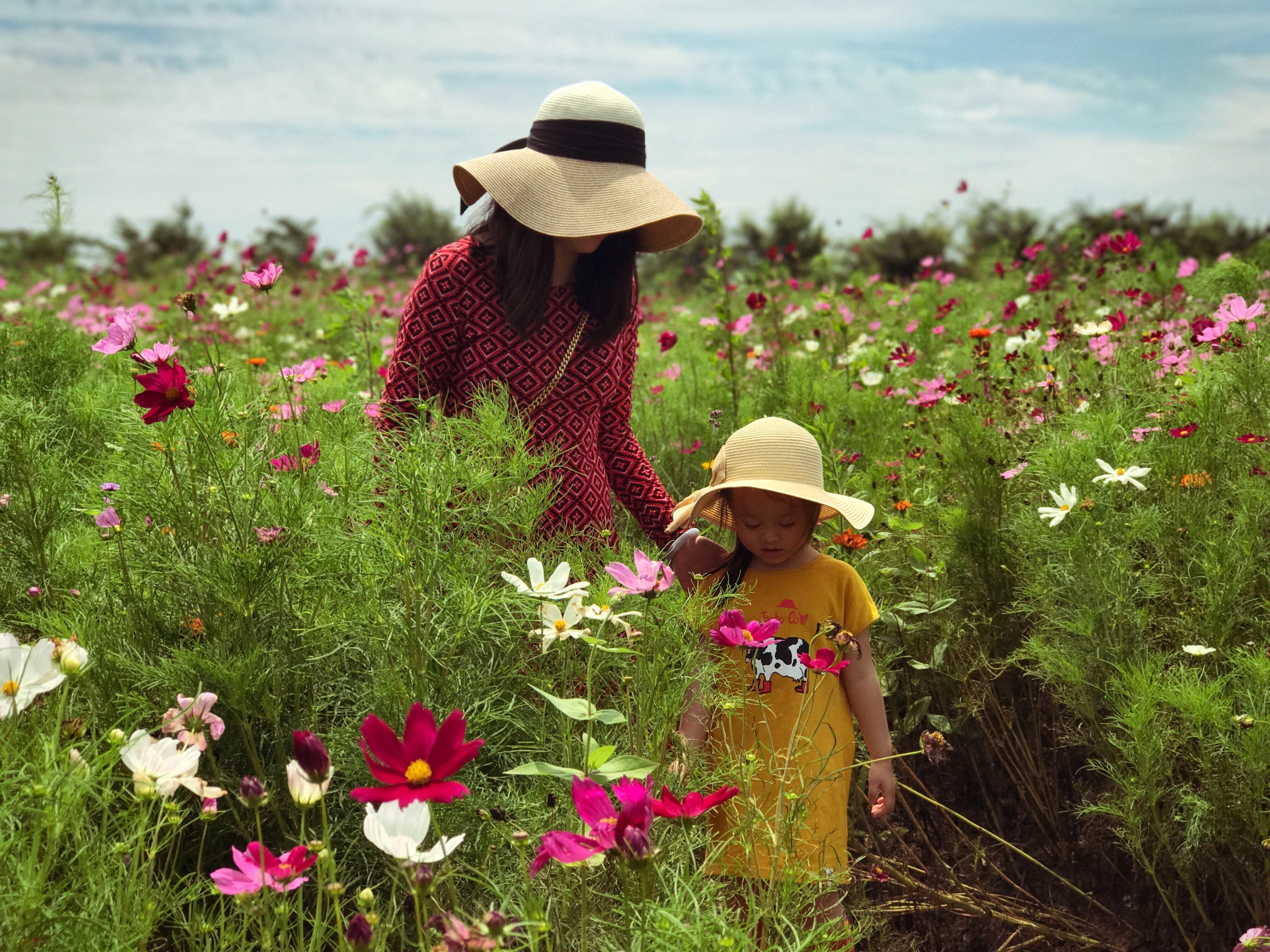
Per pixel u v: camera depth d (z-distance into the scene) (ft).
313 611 6.45
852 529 9.50
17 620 6.95
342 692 6.43
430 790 4.33
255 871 4.38
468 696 5.96
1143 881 8.50
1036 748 9.30
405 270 48.57
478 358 7.77
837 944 6.58
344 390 11.78
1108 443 9.11
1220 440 9.48
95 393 9.80
